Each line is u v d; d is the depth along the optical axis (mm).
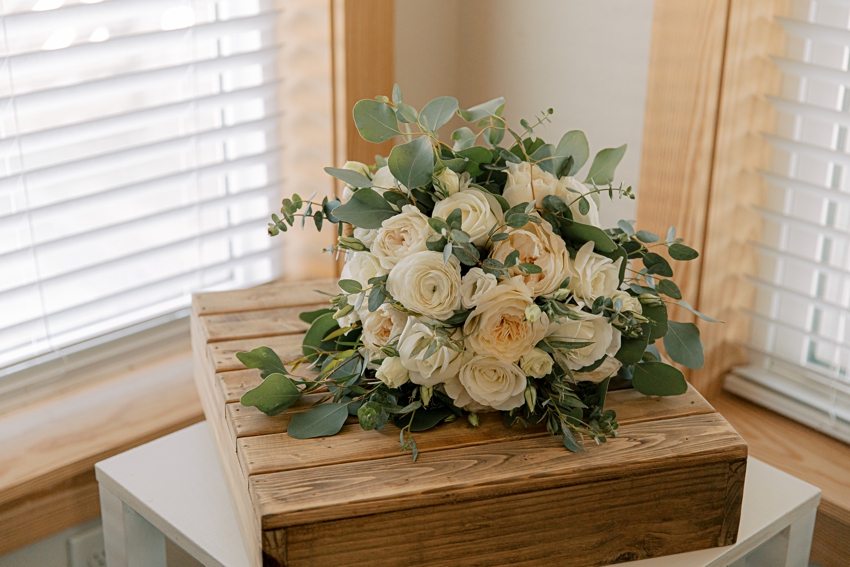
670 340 945
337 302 915
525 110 1470
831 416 1228
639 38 1251
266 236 1537
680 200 1212
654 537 850
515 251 811
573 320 828
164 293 1445
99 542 1230
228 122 1484
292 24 1380
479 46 1516
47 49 1185
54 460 1143
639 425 878
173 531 909
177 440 1073
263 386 864
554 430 843
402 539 769
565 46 1365
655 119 1218
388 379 838
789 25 1136
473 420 868
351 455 816
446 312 810
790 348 1297
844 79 1103
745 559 1033
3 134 1199
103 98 1297
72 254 1324
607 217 1373
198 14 1353
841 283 1229
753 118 1207
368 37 1352
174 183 1364
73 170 1253
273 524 725
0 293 1206
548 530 809
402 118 914
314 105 1401
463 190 858
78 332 1360
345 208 854
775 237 1274
